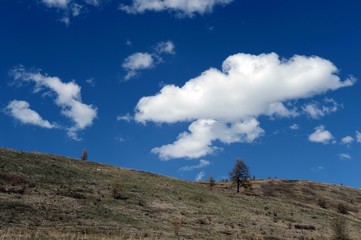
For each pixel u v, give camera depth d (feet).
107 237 123.85
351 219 294.46
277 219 235.81
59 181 211.00
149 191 237.66
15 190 173.78
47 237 110.32
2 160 217.56
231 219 209.56
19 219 138.51
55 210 158.92
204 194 271.28
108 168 312.91
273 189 432.66
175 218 188.24
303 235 199.31
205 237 155.94
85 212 165.27
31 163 229.86
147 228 158.81
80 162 310.65
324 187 468.34
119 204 193.26
